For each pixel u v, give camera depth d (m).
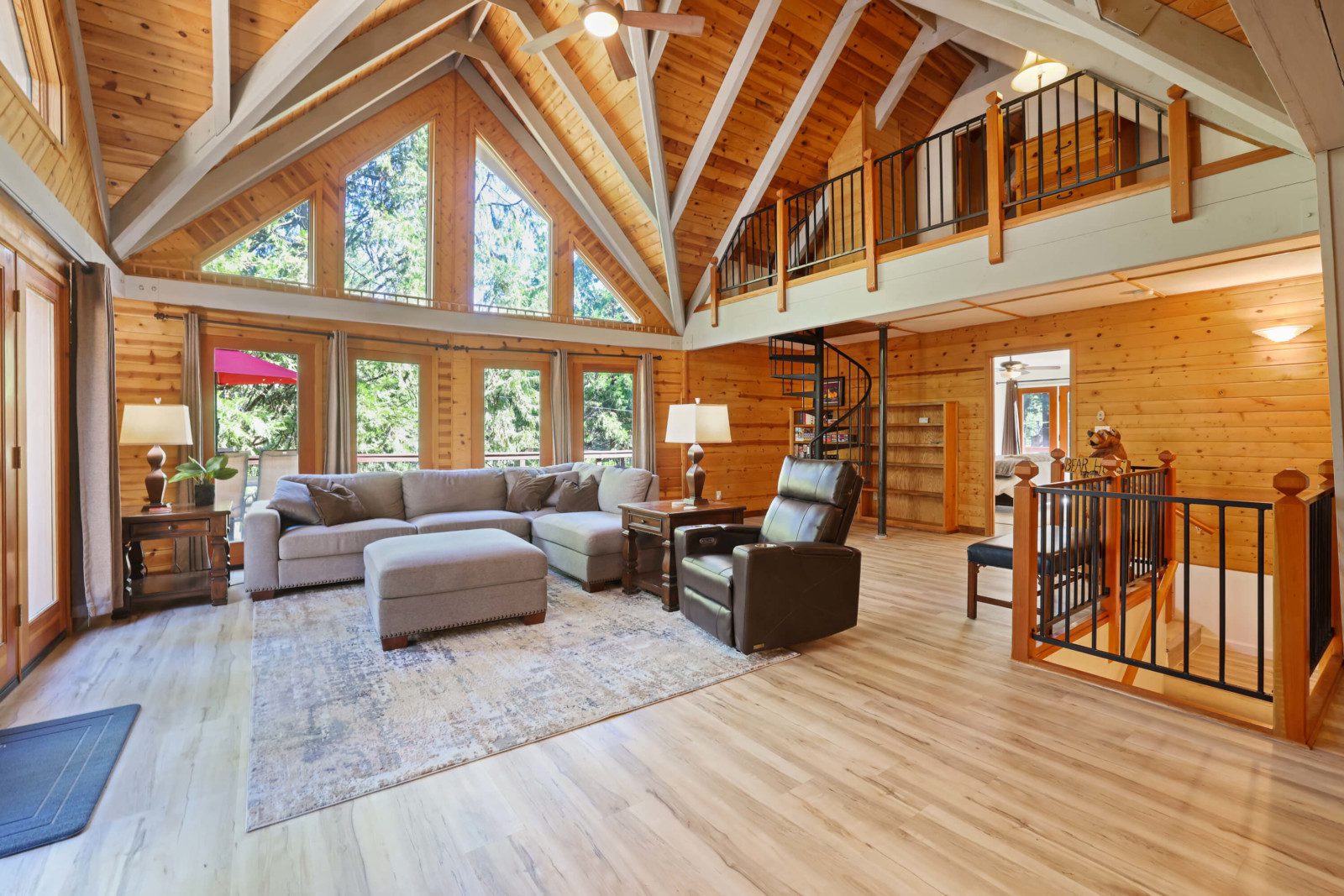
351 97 5.34
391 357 6.11
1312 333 4.59
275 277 5.57
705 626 3.33
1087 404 5.77
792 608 3.08
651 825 1.79
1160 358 5.32
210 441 5.18
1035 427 10.77
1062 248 4.02
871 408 7.85
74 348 3.64
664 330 7.67
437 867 1.62
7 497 2.72
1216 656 5.09
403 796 1.93
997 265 4.38
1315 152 2.46
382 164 6.12
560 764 2.12
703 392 8.01
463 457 6.49
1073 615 3.71
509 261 6.87
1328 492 2.88
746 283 6.75
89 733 2.30
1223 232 3.36
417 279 6.32
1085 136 6.09
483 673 2.90
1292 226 3.14
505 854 1.67
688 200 6.45
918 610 3.91
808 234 6.29
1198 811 1.84
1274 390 4.77
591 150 6.48
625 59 3.74
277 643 3.29
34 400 3.17
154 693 2.67
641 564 4.52
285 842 1.71
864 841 1.71
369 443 6.04
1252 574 4.93
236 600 4.11
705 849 1.69
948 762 2.12
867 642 3.32
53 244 3.34
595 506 5.52
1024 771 2.06
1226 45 2.45
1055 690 2.71
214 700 2.60
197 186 4.77
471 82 6.55
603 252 7.38
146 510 4.06
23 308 2.90
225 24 3.47
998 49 6.08
